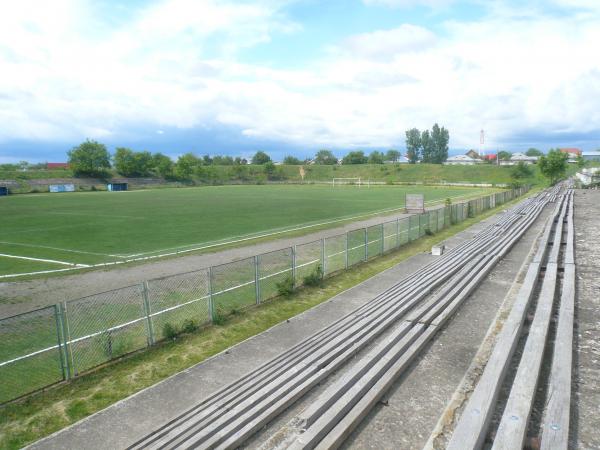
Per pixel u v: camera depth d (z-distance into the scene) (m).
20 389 8.45
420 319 9.76
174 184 102.81
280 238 25.47
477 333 9.40
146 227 30.41
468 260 16.41
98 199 58.25
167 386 8.33
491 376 6.35
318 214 38.47
